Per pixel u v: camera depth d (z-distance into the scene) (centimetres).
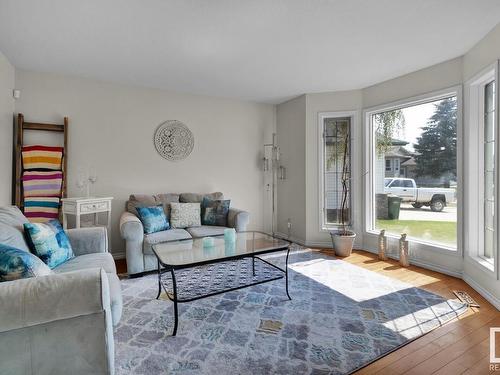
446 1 203
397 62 313
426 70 328
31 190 324
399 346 181
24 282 113
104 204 332
